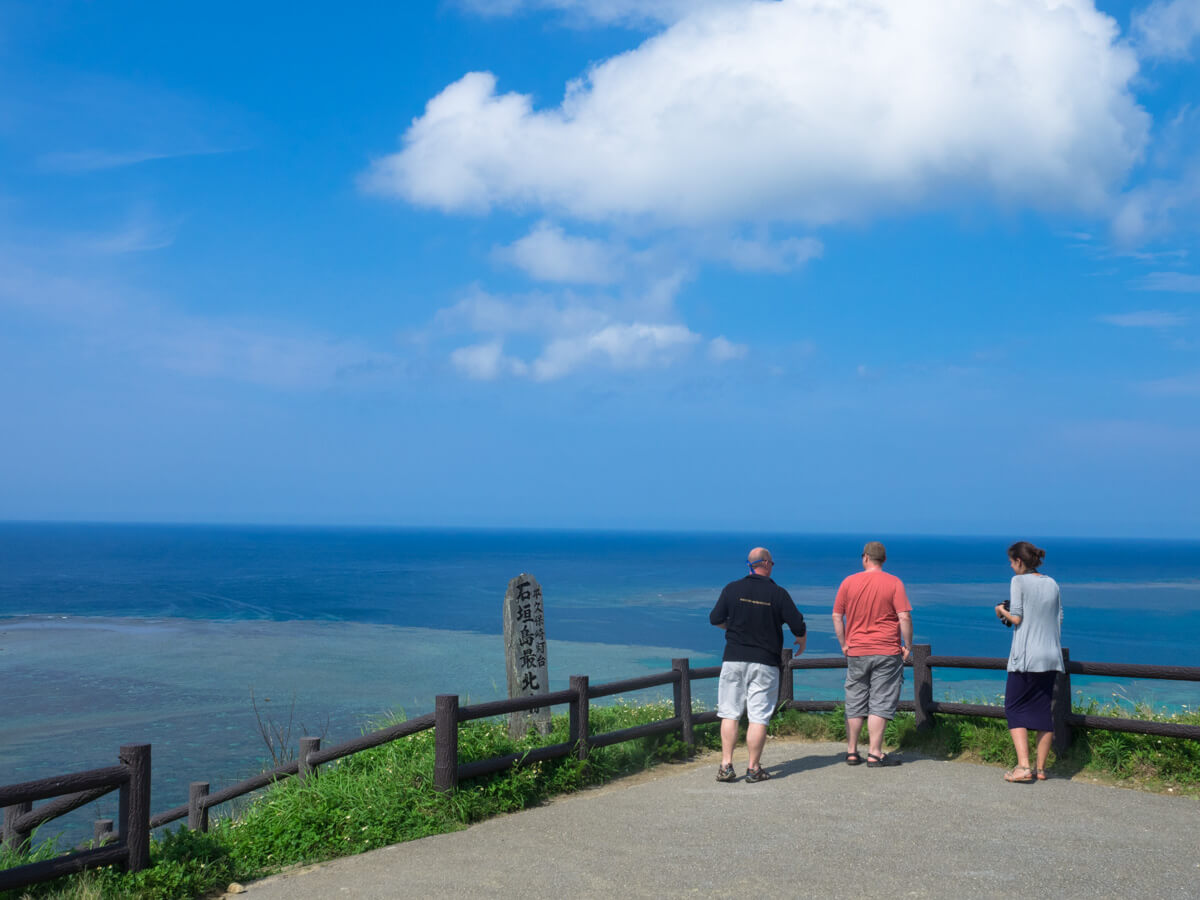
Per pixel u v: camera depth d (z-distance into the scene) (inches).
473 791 249.0
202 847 211.0
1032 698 267.0
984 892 175.6
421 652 1448.1
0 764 764.0
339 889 190.9
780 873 189.5
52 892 185.2
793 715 353.7
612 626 1898.4
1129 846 203.9
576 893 181.6
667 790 269.7
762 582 283.9
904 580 3873.0
